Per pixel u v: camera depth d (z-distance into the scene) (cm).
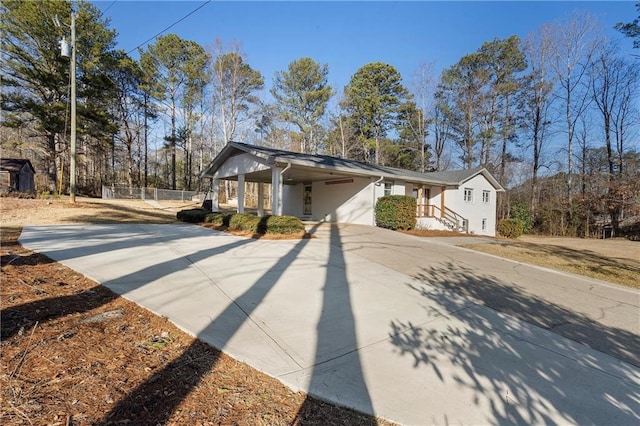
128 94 2883
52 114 2017
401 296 482
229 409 205
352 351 305
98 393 202
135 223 1217
